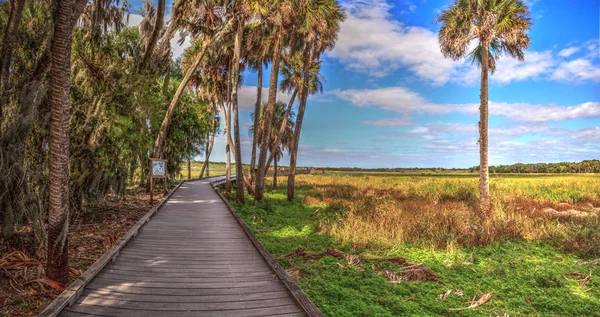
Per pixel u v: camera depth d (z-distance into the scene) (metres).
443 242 11.42
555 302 7.03
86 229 11.05
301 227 14.97
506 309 6.77
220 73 29.05
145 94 15.14
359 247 11.02
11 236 8.02
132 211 14.83
